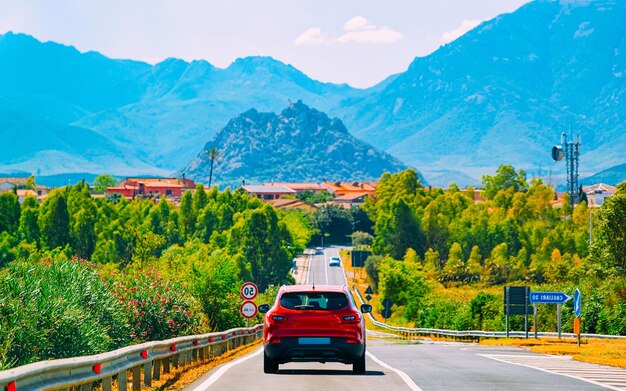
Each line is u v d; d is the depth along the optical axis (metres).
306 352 27.78
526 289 66.56
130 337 35.12
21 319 24.95
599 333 77.88
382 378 27.17
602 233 108.81
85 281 33.22
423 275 160.75
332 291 28.58
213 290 68.44
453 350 52.16
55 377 16.17
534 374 29.70
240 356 43.91
